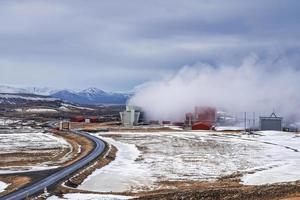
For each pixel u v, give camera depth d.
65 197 63.94
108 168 104.75
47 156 128.50
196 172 99.81
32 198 63.47
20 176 87.75
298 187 61.91
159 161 119.06
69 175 88.62
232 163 115.50
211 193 58.81
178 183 84.88
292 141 183.88
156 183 85.38
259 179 87.31
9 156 128.50
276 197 54.44
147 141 177.88
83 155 126.69
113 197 62.97
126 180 88.44
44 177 85.88
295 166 108.44
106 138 190.25
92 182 85.69
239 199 54.38
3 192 69.62
